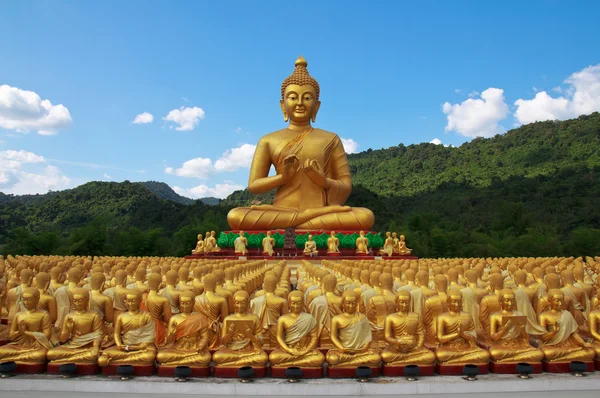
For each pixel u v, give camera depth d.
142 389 7.42
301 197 27.41
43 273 9.46
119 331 7.99
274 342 8.81
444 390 7.49
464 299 10.12
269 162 28.62
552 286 9.80
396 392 7.42
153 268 12.30
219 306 9.02
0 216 62.56
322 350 8.63
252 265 16.94
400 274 12.19
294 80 28.56
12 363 7.75
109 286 11.66
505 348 8.22
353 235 25.83
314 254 23.88
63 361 7.91
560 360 8.19
